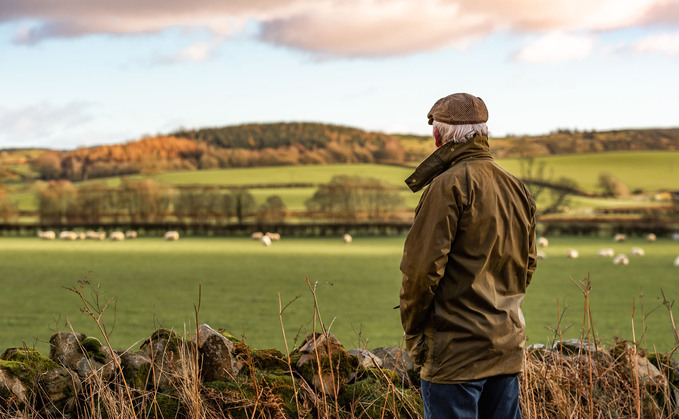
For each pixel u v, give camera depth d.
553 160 163.12
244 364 4.08
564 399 3.95
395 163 189.50
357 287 27.11
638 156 167.38
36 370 3.60
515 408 3.18
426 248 2.96
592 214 105.88
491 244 3.04
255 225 83.31
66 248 54.28
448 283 3.05
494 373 3.01
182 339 4.01
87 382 3.65
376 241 70.12
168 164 180.25
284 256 46.22
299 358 4.24
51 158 179.88
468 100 3.21
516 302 3.16
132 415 3.45
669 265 39.53
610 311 20.23
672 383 4.44
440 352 3.04
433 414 3.08
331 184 114.06
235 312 19.20
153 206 109.06
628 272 34.75
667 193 129.12
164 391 3.81
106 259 42.00
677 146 190.00
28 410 3.44
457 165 3.13
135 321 16.72
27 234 84.56
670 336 15.38
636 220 95.75
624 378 4.24
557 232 82.69
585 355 4.34
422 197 3.09
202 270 34.50
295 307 20.83
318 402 3.69
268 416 3.58
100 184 122.62
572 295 24.58
